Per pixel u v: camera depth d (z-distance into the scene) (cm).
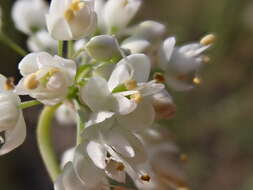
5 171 20
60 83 8
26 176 20
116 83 9
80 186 9
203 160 21
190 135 21
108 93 9
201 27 23
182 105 21
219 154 22
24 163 21
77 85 9
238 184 21
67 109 11
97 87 9
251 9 23
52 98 8
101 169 9
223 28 23
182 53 10
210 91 22
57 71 8
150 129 10
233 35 23
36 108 19
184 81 10
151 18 24
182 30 23
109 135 8
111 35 10
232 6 23
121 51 9
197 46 10
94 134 9
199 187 21
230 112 22
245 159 22
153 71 10
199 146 21
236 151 22
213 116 22
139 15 24
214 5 23
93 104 9
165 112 9
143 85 9
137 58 9
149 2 24
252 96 23
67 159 11
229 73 23
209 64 23
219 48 23
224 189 21
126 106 8
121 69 9
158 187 10
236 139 22
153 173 10
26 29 11
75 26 9
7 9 17
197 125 21
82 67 9
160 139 10
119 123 9
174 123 21
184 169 11
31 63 8
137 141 9
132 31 10
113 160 9
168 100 9
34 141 21
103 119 8
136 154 9
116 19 10
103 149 8
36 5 11
